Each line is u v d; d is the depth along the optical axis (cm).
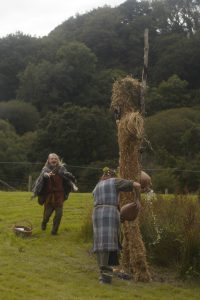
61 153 4847
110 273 771
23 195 1752
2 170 4244
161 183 3266
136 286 777
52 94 6975
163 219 953
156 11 8050
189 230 867
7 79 8019
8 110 6700
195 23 7838
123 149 829
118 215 773
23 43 8456
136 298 711
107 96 6831
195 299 732
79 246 994
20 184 4128
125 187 772
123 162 829
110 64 7581
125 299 698
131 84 855
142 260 808
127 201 822
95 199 781
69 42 7662
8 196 1712
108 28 7931
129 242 825
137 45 7625
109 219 762
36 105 7125
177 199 1080
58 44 8162
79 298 680
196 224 888
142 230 925
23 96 7294
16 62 8106
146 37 884
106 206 766
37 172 4184
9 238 1022
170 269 875
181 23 7900
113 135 4934
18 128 6650
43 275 786
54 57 7756
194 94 6284
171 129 4869
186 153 4597
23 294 674
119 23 8044
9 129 5784
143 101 857
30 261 863
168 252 891
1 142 4819
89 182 3919
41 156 4838
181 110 5259
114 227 765
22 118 6688
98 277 803
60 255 921
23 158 4812
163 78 7006
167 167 4009
